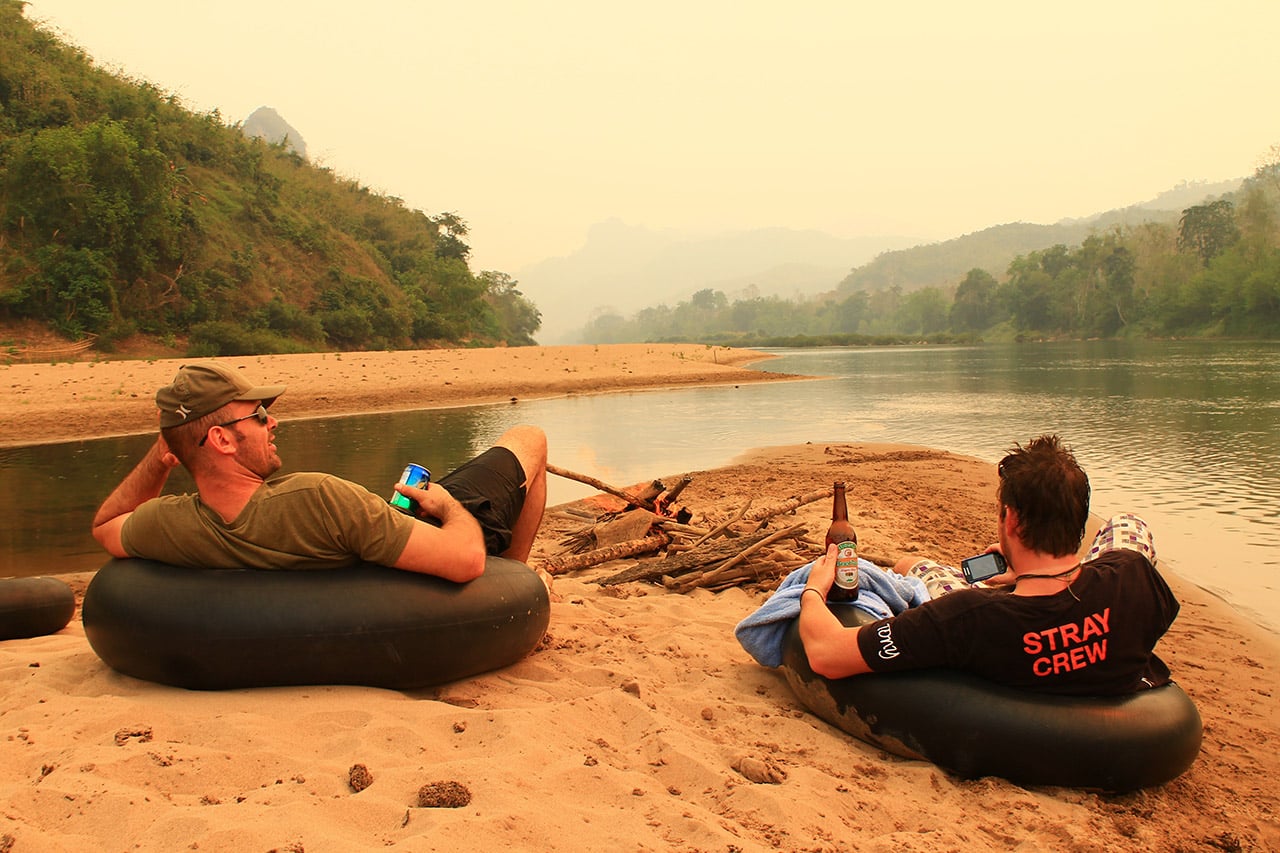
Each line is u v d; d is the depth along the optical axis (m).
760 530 6.91
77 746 2.92
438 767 2.88
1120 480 10.81
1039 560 3.27
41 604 4.74
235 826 2.40
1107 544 3.71
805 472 11.74
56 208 40.72
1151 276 106.38
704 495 10.02
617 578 6.24
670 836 2.63
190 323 44.59
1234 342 73.31
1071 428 16.39
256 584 3.40
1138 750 3.09
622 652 4.46
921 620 3.30
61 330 38.94
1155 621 3.24
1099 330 110.31
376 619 3.42
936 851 2.69
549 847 2.47
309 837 2.39
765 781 3.12
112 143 41.53
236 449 3.43
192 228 47.69
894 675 3.40
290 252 57.19
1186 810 3.19
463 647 3.60
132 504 3.77
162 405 3.38
